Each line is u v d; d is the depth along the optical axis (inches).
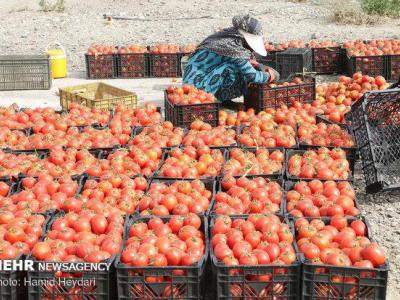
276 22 518.9
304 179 195.6
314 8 569.9
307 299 150.5
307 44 374.9
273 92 272.1
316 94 286.8
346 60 365.4
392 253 183.5
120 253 156.4
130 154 211.9
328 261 150.5
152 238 157.9
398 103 219.8
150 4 609.6
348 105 267.6
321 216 173.6
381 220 200.1
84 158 211.8
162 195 181.2
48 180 191.6
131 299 150.8
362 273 148.0
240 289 150.2
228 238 159.6
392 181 211.5
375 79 281.3
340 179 195.5
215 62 277.1
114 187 190.4
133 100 281.0
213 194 188.5
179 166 202.2
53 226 167.2
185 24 523.5
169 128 239.1
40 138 225.8
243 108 283.1
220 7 592.1
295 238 165.2
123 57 370.3
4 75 347.6
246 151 215.8
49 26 520.7
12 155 212.7
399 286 169.6
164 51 369.1
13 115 248.4
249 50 276.7
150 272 149.7
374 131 219.0
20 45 460.8
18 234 161.6
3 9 604.4
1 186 191.6
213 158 210.4
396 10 522.3
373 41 368.2
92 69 371.2
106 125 242.5
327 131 229.9
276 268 149.2
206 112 252.7
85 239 160.6
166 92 266.4
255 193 182.1
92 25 524.1
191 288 150.5
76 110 251.4
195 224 168.7
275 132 225.1
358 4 549.3
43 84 348.8
